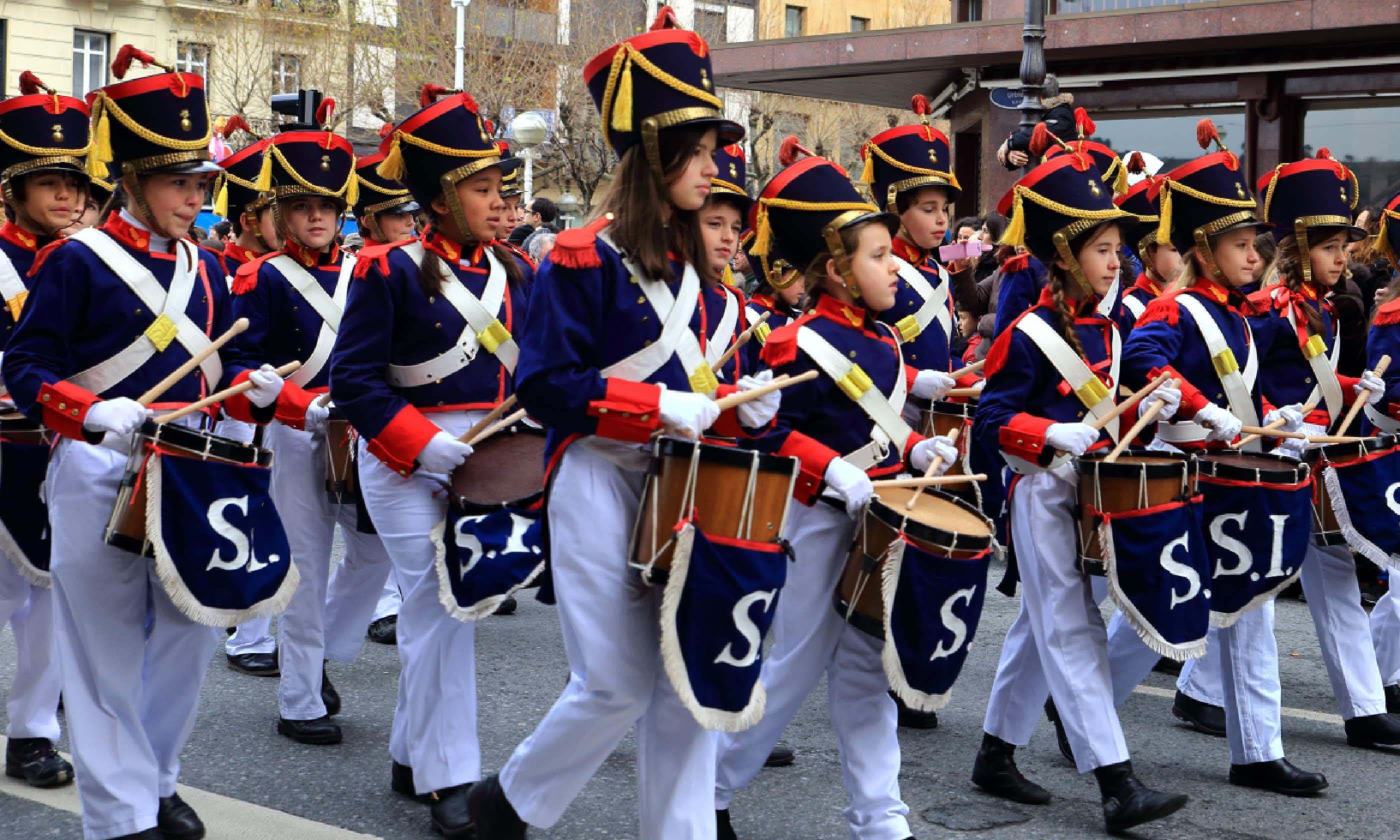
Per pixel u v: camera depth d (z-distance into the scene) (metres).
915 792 4.81
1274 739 4.89
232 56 30.36
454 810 4.23
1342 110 15.46
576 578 3.38
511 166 4.59
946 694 3.81
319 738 5.21
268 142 5.76
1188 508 4.41
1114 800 4.36
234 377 4.29
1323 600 5.52
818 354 3.91
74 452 3.89
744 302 3.73
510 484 4.28
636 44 3.32
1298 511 4.77
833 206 3.89
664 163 3.37
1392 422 5.72
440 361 4.49
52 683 4.78
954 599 3.74
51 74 30.94
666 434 3.31
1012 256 5.90
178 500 3.80
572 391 3.26
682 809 3.44
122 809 3.86
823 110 32.72
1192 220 5.05
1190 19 15.04
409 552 4.36
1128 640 4.88
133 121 3.90
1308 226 5.50
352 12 29.94
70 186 4.95
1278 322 5.48
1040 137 4.68
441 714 4.29
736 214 4.01
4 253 5.23
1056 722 5.18
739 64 18.30
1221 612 4.74
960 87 18.36
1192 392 4.71
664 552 3.25
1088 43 15.73
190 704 4.07
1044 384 4.50
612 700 3.36
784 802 4.69
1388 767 5.21
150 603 4.02
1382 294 6.03
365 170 6.01
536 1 29.23
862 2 41.25
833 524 3.98
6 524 4.58
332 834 4.21
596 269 3.34
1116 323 5.45
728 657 3.24
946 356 5.88
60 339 3.89
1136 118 16.77
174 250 4.09
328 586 5.51
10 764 4.77
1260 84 15.66
